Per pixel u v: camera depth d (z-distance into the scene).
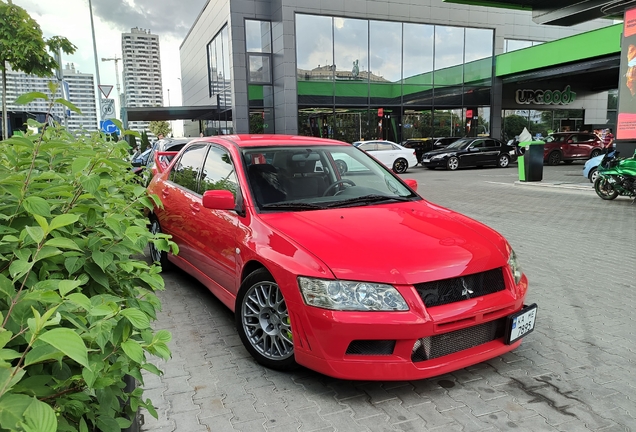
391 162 22.17
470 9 26.86
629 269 5.79
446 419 2.76
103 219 1.81
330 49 24.77
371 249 3.05
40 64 10.00
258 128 25.80
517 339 3.21
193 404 2.92
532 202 11.66
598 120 31.73
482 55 27.59
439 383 3.18
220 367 3.41
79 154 2.03
